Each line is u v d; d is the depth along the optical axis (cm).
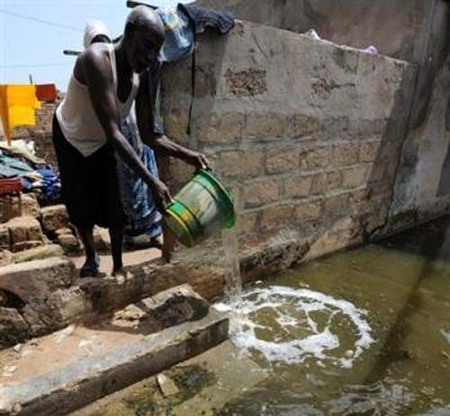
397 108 547
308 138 448
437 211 677
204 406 263
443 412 275
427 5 543
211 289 392
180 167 351
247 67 373
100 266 347
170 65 323
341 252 529
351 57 466
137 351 275
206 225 281
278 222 446
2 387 240
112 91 262
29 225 404
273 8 741
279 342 341
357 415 269
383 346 344
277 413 264
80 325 297
